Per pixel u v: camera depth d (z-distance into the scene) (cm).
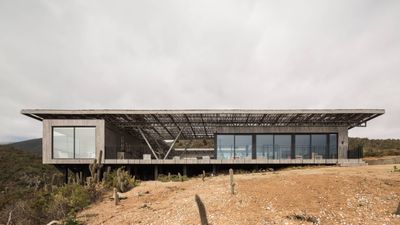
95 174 2259
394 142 6050
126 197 1748
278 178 1691
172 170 3158
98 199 1762
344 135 3083
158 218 1220
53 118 3142
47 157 2800
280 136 3142
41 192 1930
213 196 1423
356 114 2775
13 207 1599
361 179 1533
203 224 622
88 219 1327
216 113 2772
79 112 2795
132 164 2922
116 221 1245
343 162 2752
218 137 3209
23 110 2788
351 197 1259
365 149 4947
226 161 2862
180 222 1115
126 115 2958
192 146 6769
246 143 3169
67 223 1259
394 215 1063
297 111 2702
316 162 2820
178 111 2772
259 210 1152
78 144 2838
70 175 3028
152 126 3500
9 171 4944
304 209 1134
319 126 3114
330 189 1366
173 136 4753
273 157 3114
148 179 3162
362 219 1036
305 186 1425
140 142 5016
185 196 1584
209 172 3112
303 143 3116
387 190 1345
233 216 1103
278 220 1040
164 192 1806
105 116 3030
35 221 1446
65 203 1598
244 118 3089
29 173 4950
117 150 3419
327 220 1032
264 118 3073
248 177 1953
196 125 3478
